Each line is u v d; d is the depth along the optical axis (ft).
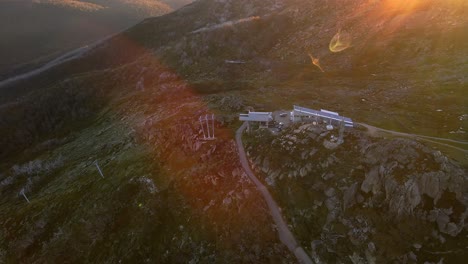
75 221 172.96
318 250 122.42
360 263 114.62
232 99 228.02
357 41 306.76
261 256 127.44
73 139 315.78
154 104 299.79
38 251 167.12
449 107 178.91
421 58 252.83
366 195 127.65
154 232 152.66
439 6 291.99
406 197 118.32
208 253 136.36
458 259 104.88
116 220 164.66
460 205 112.57
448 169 117.91
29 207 198.18
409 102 193.06
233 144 171.32
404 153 128.47
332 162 141.38
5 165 318.65
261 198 143.33
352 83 244.22
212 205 151.64
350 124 159.33
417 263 108.37
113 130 284.41
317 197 135.54
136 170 189.06
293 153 151.84
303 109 170.71
